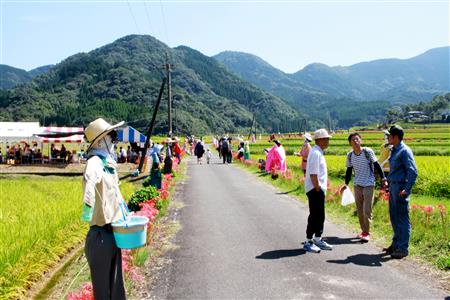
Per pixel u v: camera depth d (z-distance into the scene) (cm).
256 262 768
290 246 875
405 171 796
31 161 3231
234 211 1297
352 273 702
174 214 1264
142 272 733
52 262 839
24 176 2756
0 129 3747
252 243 903
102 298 464
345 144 5897
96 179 447
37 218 1048
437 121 17688
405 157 787
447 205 1334
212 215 1234
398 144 811
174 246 895
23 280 717
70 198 1406
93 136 468
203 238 957
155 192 1332
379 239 926
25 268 743
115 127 476
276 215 1222
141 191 1315
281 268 732
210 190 1819
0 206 1290
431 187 1634
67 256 911
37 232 912
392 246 811
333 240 923
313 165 824
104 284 465
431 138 7300
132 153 3331
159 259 805
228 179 2278
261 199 1543
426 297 598
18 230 917
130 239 463
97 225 463
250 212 1275
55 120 16850
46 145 6738
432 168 2125
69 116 16725
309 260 775
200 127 16850
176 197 1623
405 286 641
